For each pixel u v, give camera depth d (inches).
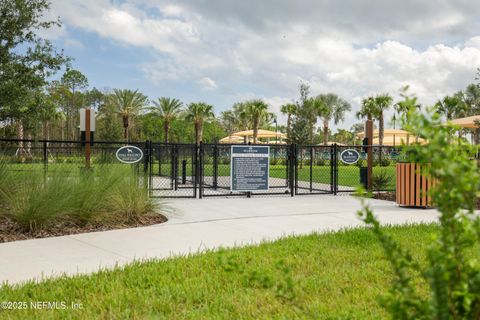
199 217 389.1
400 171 463.8
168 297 183.3
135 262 231.0
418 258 235.1
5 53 434.3
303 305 172.6
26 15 440.8
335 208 451.8
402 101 81.0
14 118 465.1
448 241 81.4
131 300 181.0
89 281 200.7
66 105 3083.2
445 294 80.4
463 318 83.1
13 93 430.3
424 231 316.2
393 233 307.3
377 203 501.7
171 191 613.0
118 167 389.7
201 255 246.1
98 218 334.3
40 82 456.1
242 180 551.2
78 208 329.7
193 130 3267.7
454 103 1824.6
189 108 2502.5
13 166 346.9
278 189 663.8
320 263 237.0
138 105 2244.1
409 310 93.4
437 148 76.4
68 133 3189.0
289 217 393.1
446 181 78.3
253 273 110.6
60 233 310.7
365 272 219.5
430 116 78.2
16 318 162.2
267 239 299.7
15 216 308.7
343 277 213.0
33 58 452.8
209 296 185.6
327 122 2468.0
